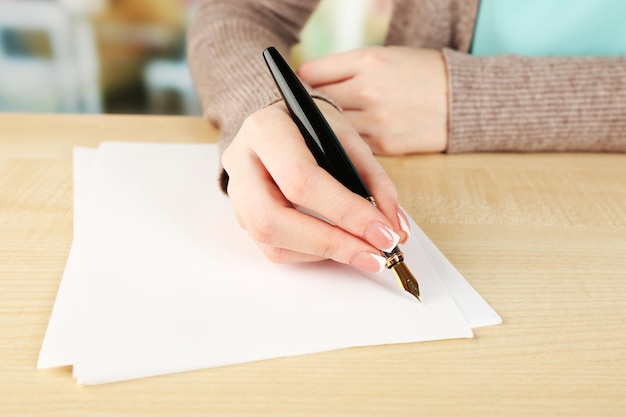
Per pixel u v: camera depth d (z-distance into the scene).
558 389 0.27
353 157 0.39
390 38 0.91
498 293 0.34
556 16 0.75
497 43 0.79
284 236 0.34
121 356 0.28
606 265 0.38
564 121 0.58
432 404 0.26
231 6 0.74
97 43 1.36
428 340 0.30
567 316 0.33
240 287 0.33
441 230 0.42
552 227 0.43
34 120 0.61
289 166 0.33
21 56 1.36
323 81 0.60
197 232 0.39
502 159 0.57
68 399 0.26
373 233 0.32
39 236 0.39
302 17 0.81
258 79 0.53
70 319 0.30
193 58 0.68
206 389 0.26
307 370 0.28
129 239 0.38
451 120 0.57
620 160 0.58
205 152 0.53
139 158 0.51
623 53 0.76
